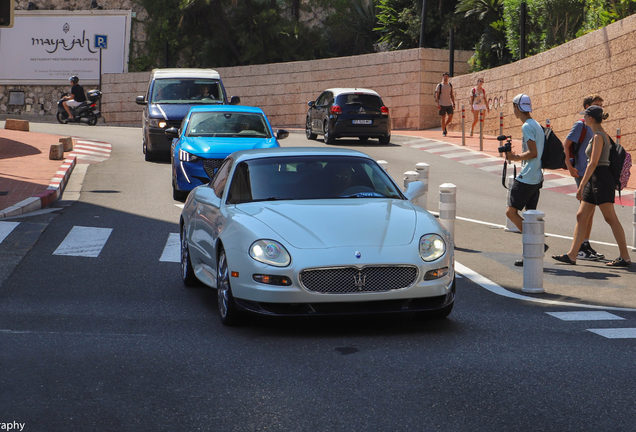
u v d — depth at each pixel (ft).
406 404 15.01
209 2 125.08
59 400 15.12
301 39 128.98
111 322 21.97
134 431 13.56
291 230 20.84
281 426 13.84
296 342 19.97
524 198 32.30
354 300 19.95
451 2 119.03
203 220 24.75
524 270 27.17
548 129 32.22
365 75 113.91
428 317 22.30
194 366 17.60
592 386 16.17
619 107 69.82
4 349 18.78
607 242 38.45
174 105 67.10
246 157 25.55
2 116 133.69
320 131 89.45
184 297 25.57
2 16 41.24
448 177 61.77
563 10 88.43
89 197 47.60
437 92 93.61
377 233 20.93
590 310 24.23
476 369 17.43
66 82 133.28
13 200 42.88
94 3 133.59
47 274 28.45
